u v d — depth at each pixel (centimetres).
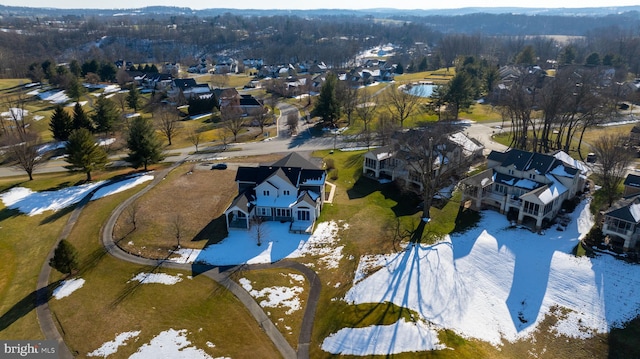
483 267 5022
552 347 3997
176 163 8881
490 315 4406
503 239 5438
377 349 3978
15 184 7988
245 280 4984
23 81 18750
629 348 3891
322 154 9144
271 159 8881
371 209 6494
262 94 16888
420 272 4962
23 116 12462
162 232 6019
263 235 5859
